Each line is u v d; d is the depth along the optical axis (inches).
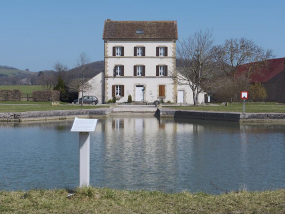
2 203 343.9
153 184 577.6
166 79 2620.6
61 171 653.9
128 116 1882.4
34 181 585.6
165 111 1795.0
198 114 1670.8
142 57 2610.7
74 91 2691.9
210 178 616.7
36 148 888.9
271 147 908.6
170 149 880.3
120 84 2615.7
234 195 380.8
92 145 936.9
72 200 352.2
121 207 338.3
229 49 2989.7
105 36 2600.9
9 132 1186.0
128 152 841.5
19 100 2783.0
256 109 1807.3
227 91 2679.6
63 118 1679.4
